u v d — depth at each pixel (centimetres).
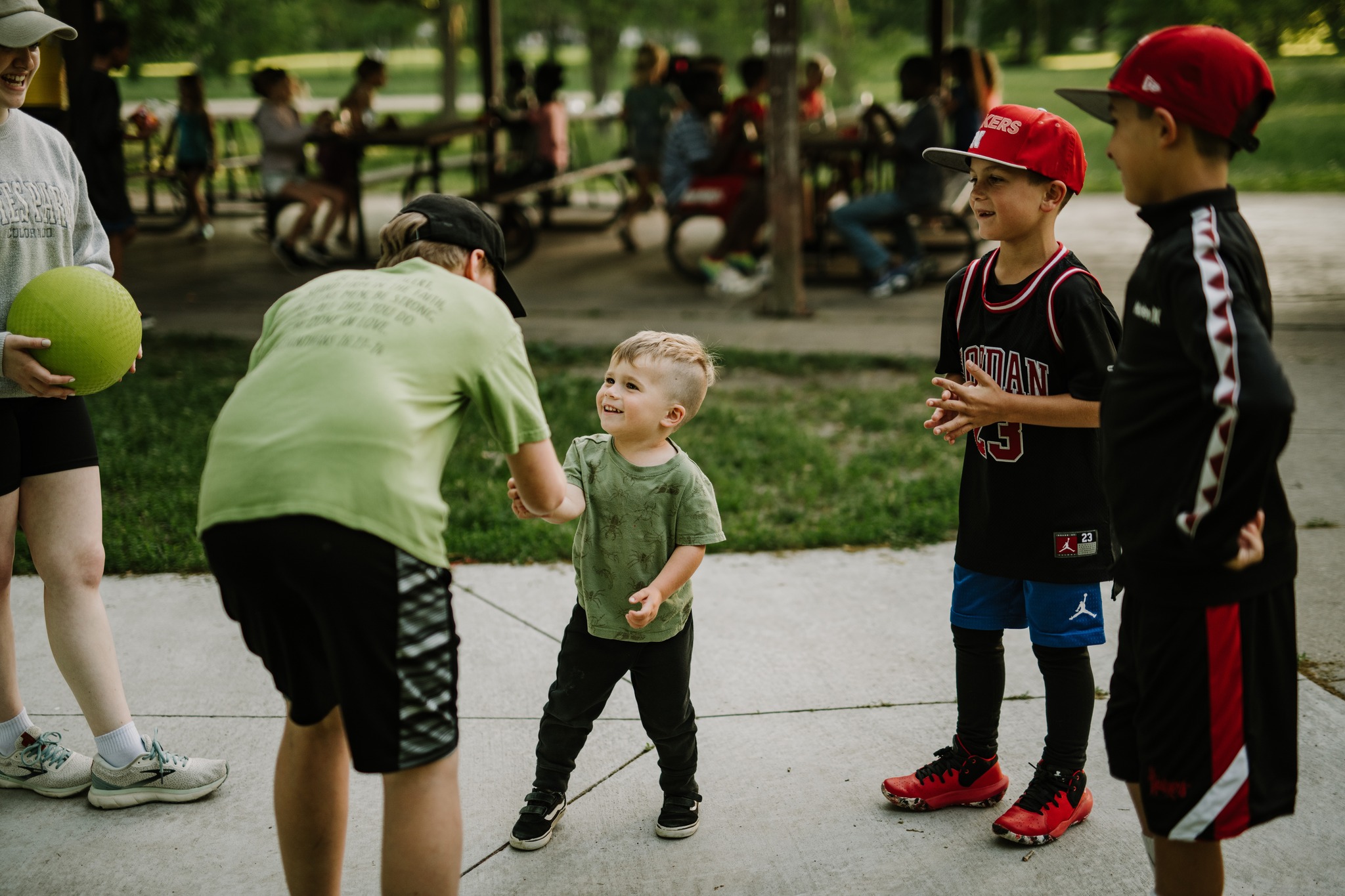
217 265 1108
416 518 199
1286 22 2172
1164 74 191
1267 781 201
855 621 400
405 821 206
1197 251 188
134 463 533
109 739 290
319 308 211
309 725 215
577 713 274
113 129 854
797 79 868
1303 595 409
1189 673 198
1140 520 201
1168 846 209
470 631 394
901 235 991
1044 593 268
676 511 257
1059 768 279
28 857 273
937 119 927
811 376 735
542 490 223
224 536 198
